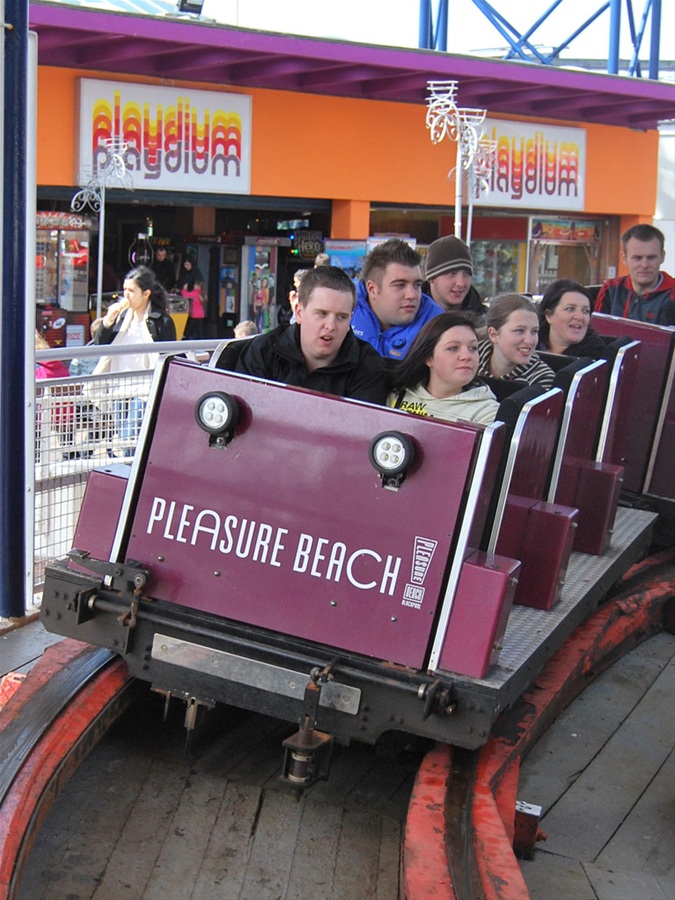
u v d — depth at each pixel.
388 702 3.22
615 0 18.20
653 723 4.70
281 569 3.35
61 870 3.10
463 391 3.89
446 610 3.21
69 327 12.75
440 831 3.00
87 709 3.45
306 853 3.29
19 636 4.82
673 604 5.82
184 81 13.44
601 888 3.43
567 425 4.43
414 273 4.70
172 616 3.43
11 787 3.05
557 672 4.26
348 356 3.82
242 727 4.03
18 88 4.51
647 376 5.98
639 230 6.78
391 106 15.47
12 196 4.57
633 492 6.07
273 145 14.36
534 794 4.03
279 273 15.64
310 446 3.32
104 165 12.68
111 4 13.23
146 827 3.34
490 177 16.88
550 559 3.94
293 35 12.91
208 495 3.42
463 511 3.20
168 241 14.57
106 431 5.65
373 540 3.26
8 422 4.74
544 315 5.48
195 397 3.43
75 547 3.55
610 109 17.81
